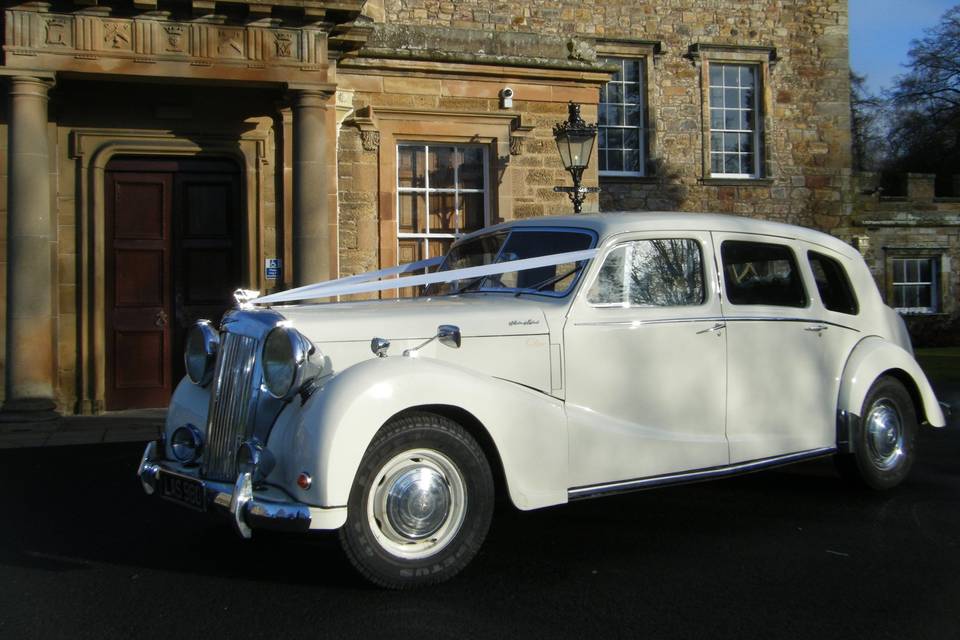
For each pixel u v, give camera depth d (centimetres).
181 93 998
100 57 894
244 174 1023
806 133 2009
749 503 569
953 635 349
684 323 493
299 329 418
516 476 424
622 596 394
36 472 675
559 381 455
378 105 1138
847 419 559
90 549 473
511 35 1212
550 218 532
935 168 3459
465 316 445
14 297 877
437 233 1189
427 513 399
